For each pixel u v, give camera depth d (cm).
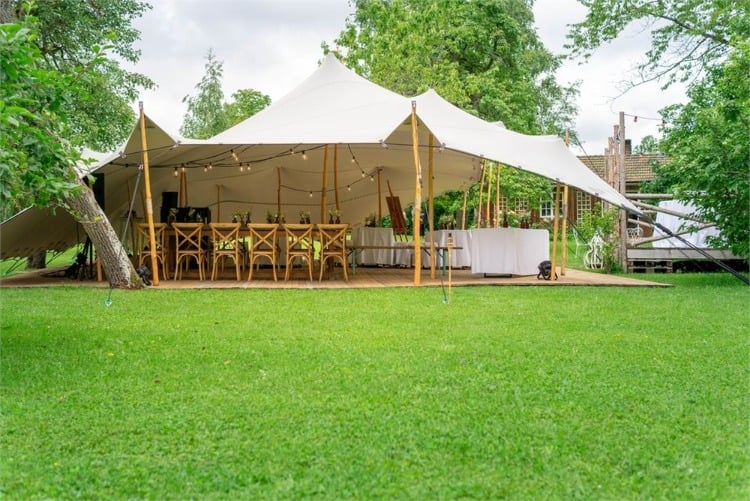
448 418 321
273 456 274
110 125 1483
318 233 984
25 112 399
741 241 1020
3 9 866
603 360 447
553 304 725
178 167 1170
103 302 730
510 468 262
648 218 948
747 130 960
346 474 256
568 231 2705
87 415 327
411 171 1410
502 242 1054
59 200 511
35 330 553
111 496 239
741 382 391
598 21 1527
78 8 1372
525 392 367
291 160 1304
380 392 366
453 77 2086
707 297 809
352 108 1053
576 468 262
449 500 235
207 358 449
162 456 275
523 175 2116
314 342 504
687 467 264
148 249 1055
